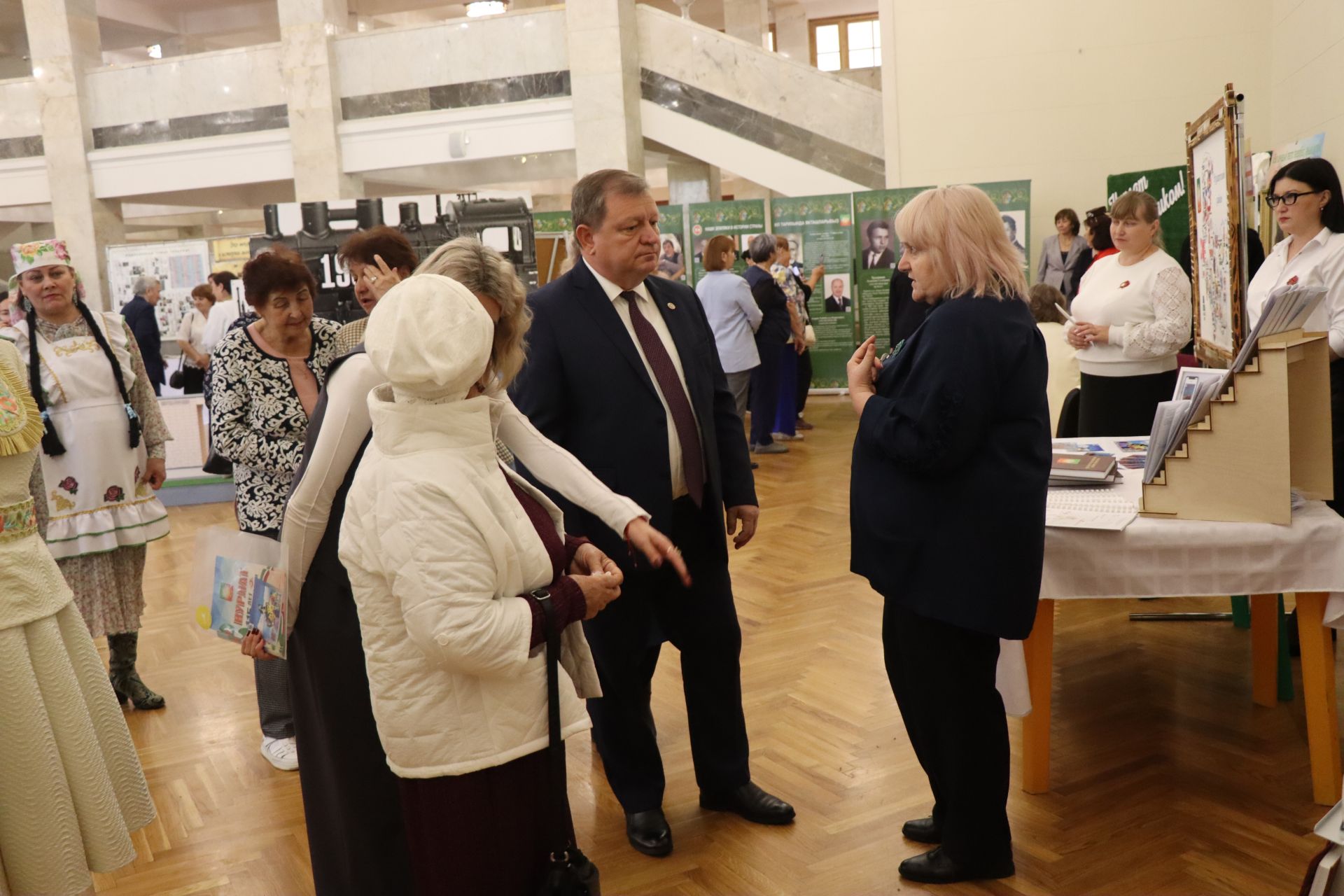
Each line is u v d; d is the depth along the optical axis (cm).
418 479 155
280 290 312
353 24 1770
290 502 201
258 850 285
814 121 1113
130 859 242
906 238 230
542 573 168
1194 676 357
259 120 1250
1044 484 225
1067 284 948
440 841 165
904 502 231
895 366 237
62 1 1271
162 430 413
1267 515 258
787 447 865
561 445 259
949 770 239
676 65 1144
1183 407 272
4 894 224
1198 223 387
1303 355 266
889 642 257
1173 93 1012
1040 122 1045
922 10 1059
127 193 1304
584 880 167
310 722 215
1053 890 238
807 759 314
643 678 286
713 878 253
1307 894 158
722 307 791
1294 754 296
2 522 226
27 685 225
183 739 368
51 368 378
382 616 163
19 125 1328
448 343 155
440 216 715
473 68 1173
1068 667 373
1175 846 253
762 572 521
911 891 241
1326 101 778
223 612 209
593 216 254
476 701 162
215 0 1723
